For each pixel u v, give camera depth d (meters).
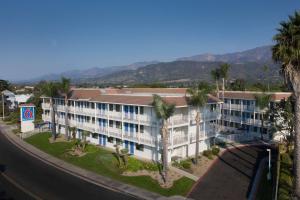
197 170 40.00
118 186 34.59
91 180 36.94
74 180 36.84
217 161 44.16
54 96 63.31
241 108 68.56
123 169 40.06
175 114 44.69
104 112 52.22
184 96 47.59
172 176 37.53
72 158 46.38
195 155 43.69
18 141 62.03
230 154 47.91
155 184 35.03
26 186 34.56
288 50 27.81
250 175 37.75
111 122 51.56
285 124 50.41
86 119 58.19
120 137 48.59
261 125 62.03
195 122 46.91
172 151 45.00
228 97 71.75
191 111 46.28
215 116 52.00
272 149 50.91
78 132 61.03
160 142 42.06
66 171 40.69
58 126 68.06
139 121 44.75
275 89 83.88
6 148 55.47
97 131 53.75
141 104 43.19
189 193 32.66
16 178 37.50
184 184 34.94
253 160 44.22
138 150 46.72
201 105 41.25
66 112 58.97
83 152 49.25
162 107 35.50
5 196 31.34
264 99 57.41
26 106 72.62
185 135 46.25
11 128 80.75
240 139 59.16
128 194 32.31
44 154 50.06
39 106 93.81
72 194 32.09
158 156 43.22
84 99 56.28
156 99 36.16
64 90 58.19
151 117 43.19
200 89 42.72
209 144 51.62
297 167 28.39
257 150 50.34
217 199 31.03
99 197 31.25
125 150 43.25
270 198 30.00
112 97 52.00
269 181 34.66
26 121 72.75
